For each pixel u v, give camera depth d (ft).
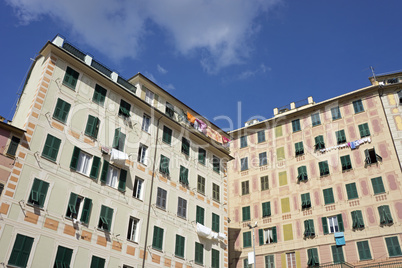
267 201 150.00
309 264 128.16
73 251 83.15
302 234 135.23
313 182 142.31
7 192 77.56
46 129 89.25
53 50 98.58
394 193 123.44
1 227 74.08
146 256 97.71
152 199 106.52
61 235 82.43
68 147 91.86
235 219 154.20
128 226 97.76
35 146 85.71
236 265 143.84
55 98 94.07
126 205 98.89
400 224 117.91
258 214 149.48
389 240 117.50
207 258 114.01
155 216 104.99
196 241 113.29
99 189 94.32
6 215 75.61
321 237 130.52
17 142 85.40
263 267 137.69
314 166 145.38
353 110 146.92
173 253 104.78
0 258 71.72
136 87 118.93
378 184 127.85
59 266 79.36
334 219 131.54
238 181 162.40
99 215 91.66
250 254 125.18
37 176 83.41
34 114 88.48
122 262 91.66
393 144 131.54
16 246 74.69
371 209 125.29
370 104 144.05
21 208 78.38
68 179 88.69
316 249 129.59
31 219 78.89
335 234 127.75
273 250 138.62
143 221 101.09
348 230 126.31
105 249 89.51
